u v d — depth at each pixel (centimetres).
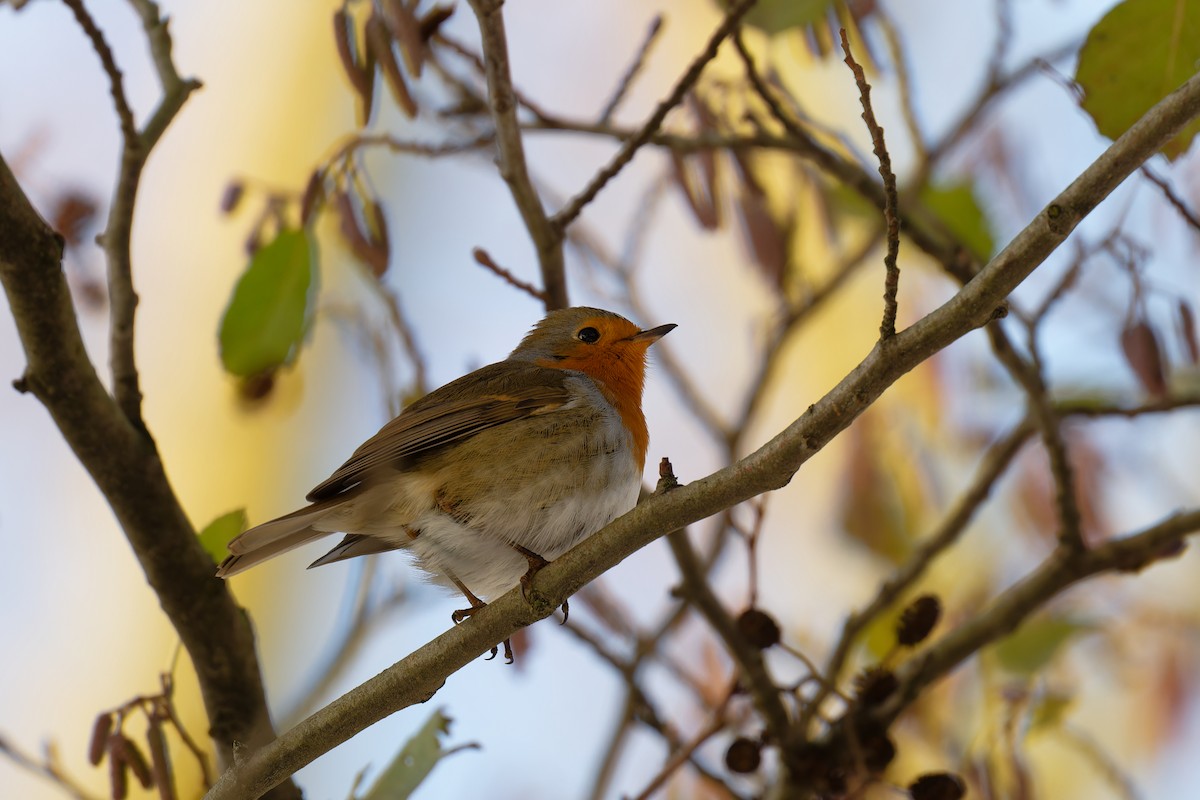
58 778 905
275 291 930
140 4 931
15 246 777
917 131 1253
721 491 690
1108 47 809
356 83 782
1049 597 1027
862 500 1372
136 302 872
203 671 893
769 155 1346
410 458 926
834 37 966
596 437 932
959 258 1048
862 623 1057
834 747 945
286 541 895
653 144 1014
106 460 845
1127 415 1072
